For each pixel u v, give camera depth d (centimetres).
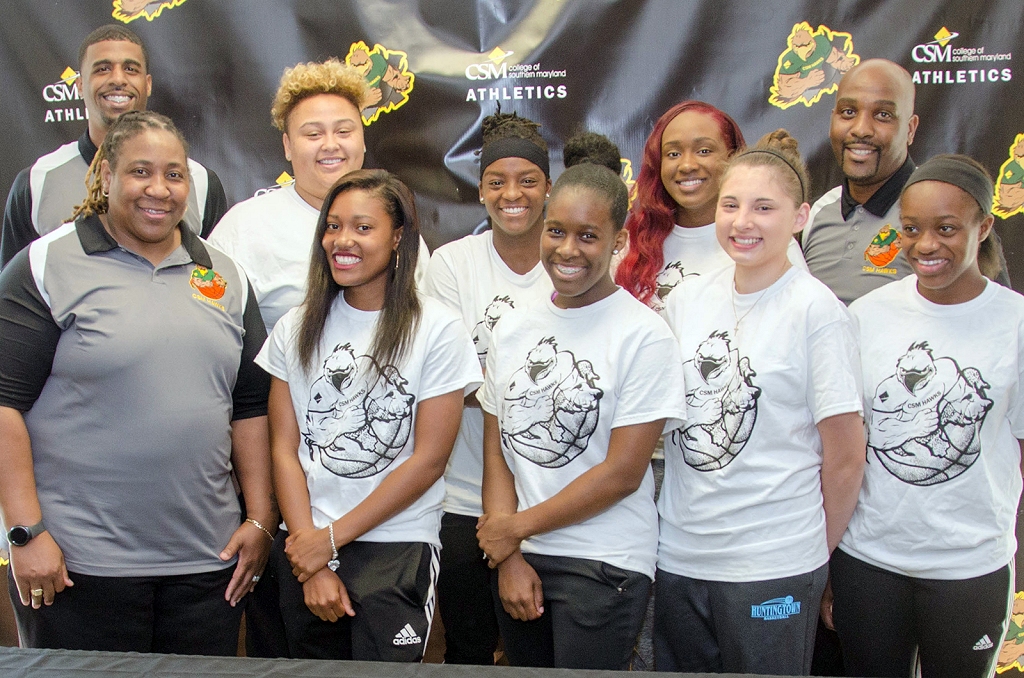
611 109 249
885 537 180
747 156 177
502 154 198
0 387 168
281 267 208
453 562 206
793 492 170
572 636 168
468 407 203
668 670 185
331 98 215
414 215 177
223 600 183
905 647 184
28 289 169
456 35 250
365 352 174
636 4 246
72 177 236
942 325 181
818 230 234
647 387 168
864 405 187
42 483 173
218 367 179
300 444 179
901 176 222
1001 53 239
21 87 250
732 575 170
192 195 244
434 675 124
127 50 233
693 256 205
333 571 170
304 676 124
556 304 178
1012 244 244
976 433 175
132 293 173
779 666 169
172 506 174
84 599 171
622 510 173
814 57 244
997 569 178
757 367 170
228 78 251
